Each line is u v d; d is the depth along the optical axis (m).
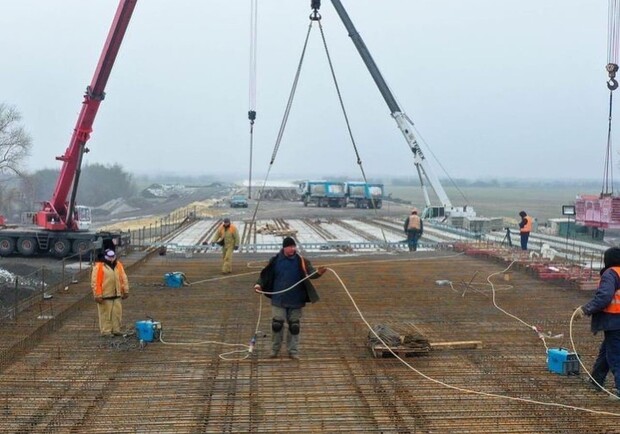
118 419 6.36
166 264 17.27
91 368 7.94
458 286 13.73
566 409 6.66
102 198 97.06
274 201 69.88
